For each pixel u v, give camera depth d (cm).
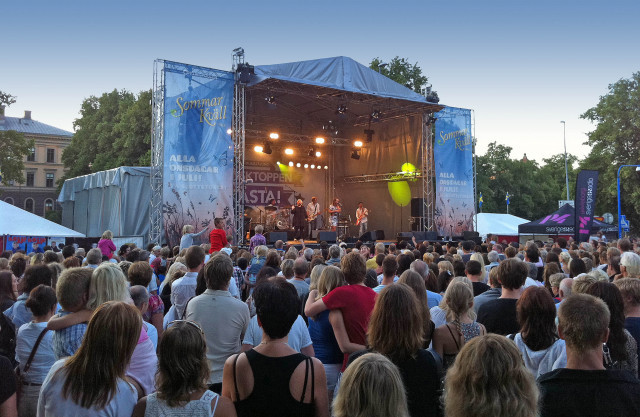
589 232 1617
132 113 3688
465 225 2256
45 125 7012
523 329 336
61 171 6738
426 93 2194
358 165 2828
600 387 249
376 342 307
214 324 407
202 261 584
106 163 4191
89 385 245
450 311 384
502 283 452
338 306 409
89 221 2433
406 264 682
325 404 274
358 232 2842
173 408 240
